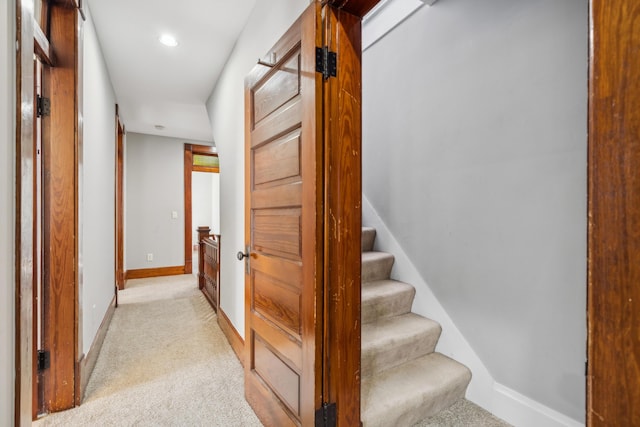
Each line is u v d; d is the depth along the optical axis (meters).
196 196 9.20
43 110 1.61
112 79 3.03
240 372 2.10
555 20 1.39
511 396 1.56
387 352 1.71
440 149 1.94
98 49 2.36
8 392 0.81
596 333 0.45
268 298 1.57
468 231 1.78
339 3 1.21
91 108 2.11
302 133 1.26
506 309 1.60
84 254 1.91
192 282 4.80
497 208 1.63
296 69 1.32
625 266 0.42
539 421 1.45
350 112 1.25
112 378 2.00
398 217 2.26
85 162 1.94
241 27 2.24
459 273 1.84
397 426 1.47
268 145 1.57
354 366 1.29
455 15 1.83
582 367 1.32
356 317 1.29
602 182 0.44
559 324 1.39
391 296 2.01
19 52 0.85
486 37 1.67
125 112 3.98
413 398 1.50
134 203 5.02
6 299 0.81
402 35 2.19
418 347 1.85
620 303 0.43
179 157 5.35
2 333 0.79
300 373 1.29
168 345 2.53
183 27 2.23
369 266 2.17
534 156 1.47
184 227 5.39
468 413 1.64
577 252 1.33
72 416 1.62
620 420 0.43
